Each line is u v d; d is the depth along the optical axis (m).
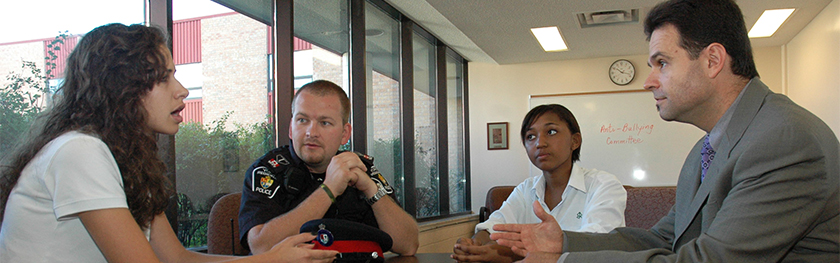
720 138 1.06
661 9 1.10
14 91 1.75
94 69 1.02
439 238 4.97
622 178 6.10
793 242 0.91
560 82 6.32
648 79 1.13
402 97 4.91
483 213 5.04
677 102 1.08
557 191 1.95
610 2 4.05
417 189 5.22
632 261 0.96
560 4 4.11
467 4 4.12
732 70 1.04
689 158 1.22
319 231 1.23
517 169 6.38
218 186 2.66
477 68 6.61
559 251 1.19
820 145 0.90
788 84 5.42
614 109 6.16
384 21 4.66
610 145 6.15
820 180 0.89
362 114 3.99
